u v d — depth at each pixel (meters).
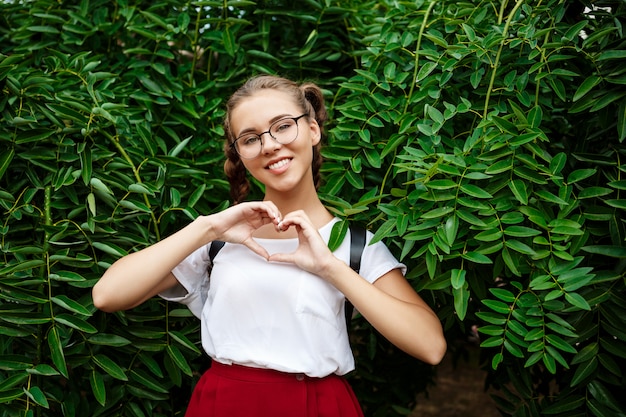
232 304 1.47
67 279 1.54
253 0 2.17
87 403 1.73
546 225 1.46
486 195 1.44
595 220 1.55
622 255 1.44
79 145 1.68
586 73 1.67
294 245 1.54
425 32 1.87
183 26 2.01
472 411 3.56
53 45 2.14
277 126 1.47
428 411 3.57
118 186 1.68
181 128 2.11
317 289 1.46
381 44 1.86
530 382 1.73
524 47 1.69
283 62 2.19
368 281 1.52
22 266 1.54
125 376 1.61
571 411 1.60
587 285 1.53
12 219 1.71
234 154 1.70
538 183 1.49
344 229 1.54
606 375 1.54
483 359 2.18
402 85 1.76
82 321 1.55
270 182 1.50
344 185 1.85
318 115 1.71
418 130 1.67
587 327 1.50
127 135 1.81
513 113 1.60
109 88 2.02
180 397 2.01
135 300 1.49
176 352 1.67
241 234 1.49
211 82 2.08
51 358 1.66
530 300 1.46
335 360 1.46
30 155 1.69
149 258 1.47
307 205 1.59
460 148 1.68
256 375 1.45
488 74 1.69
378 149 1.79
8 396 1.50
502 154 1.49
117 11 2.18
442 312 1.71
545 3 1.69
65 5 2.24
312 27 2.23
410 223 1.56
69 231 1.65
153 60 2.07
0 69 1.61
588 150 1.81
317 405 1.46
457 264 1.63
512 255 1.48
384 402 2.36
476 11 1.77
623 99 1.53
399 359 2.33
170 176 1.84
